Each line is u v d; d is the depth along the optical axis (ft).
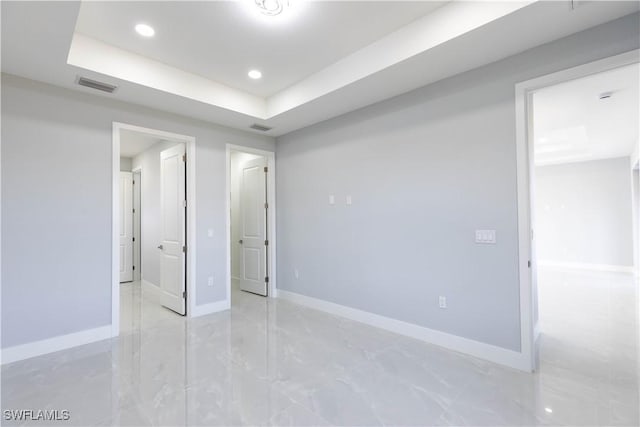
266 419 6.52
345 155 13.28
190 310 13.47
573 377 8.11
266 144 16.57
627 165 24.35
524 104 8.54
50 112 10.13
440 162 10.25
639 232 22.86
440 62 9.05
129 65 9.95
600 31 7.41
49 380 8.13
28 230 9.68
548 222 27.66
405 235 11.20
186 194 13.79
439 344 10.25
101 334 10.92
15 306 9.40
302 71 11.42
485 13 7.32
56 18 6.94
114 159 11.37
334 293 13.80
